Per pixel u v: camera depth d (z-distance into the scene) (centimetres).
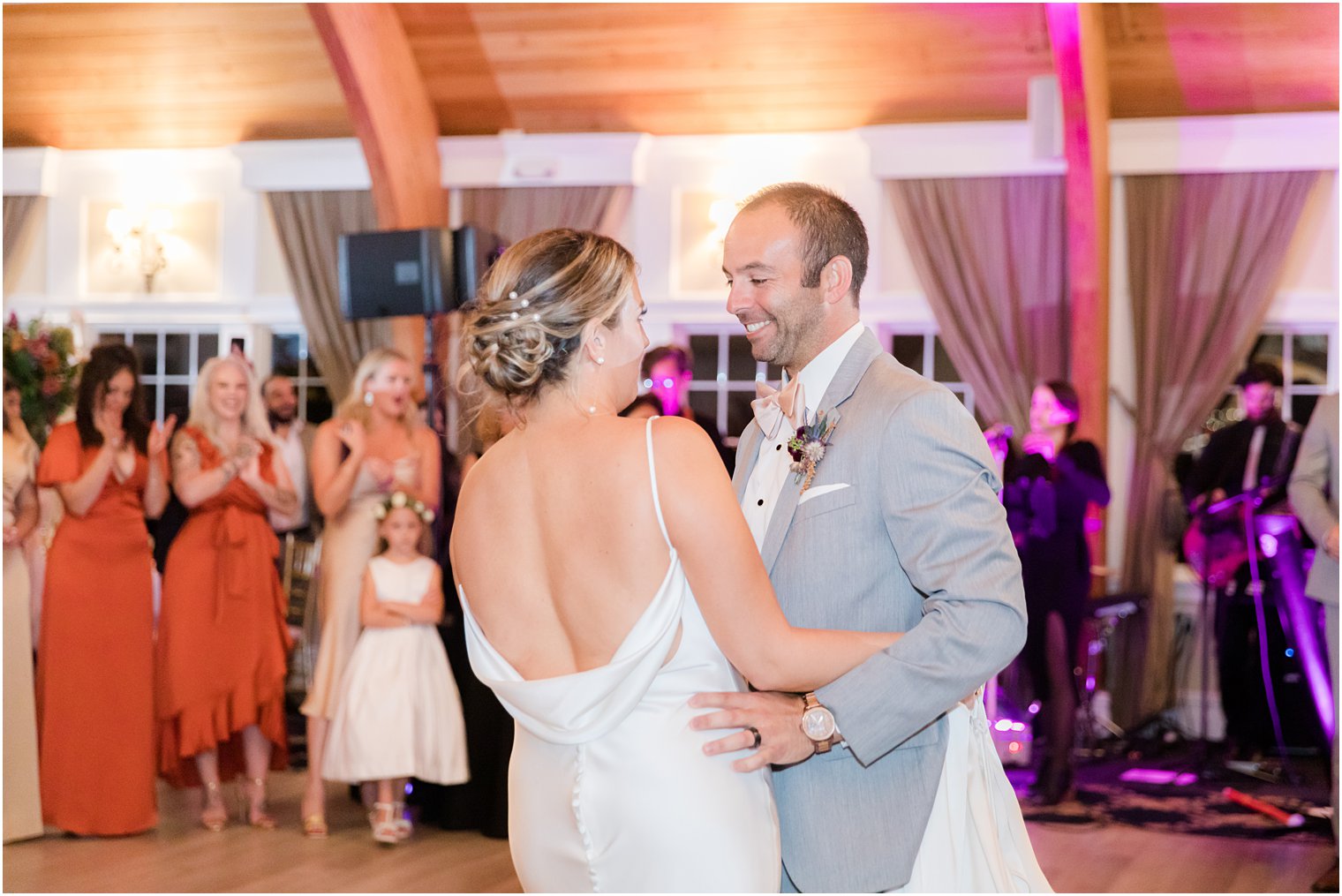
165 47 820
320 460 483
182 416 905
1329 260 726
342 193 873
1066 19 643
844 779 180
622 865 160
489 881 403
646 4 741
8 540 450
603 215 830
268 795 545
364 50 756
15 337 496
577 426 165
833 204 196
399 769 439
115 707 462
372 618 448
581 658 162
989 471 177
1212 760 641
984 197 774
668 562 160
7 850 436
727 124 809
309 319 875
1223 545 625
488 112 834
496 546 168
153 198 905
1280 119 721
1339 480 400
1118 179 758
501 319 165
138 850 439
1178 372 745
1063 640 542
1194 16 689
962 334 779
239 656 472
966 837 182
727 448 530
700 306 816
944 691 167
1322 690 557
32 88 866
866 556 180
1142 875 419
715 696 164
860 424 184
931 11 716
